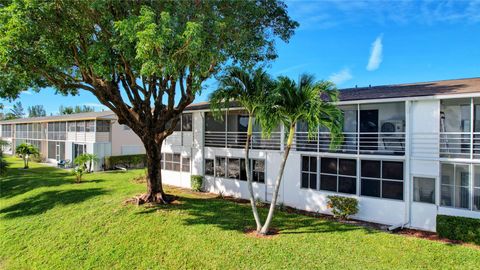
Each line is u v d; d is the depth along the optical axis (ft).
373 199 42.24
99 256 34.73
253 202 37.76
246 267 29.07
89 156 80.74
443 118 42.75
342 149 45.34
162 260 32.40
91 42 36.29
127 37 29.53
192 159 66.95
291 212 46.98
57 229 42.83
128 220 42.63
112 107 45.39
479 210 35.96
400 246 31.96
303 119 34.19
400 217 40.16
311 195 47.93
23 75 38.09
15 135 156.56
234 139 61.41
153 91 49.83
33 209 53.16
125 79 46.06
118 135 104.06
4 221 49.47
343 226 39.27
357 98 43.11
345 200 43.01
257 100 34.55
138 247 35.47
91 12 32.27
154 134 49.42
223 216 43.65
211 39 34.65
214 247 33.40
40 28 30.42
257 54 46.88
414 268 27.09
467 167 36.81
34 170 97.71
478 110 40.83
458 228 33.68
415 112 39.60
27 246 39.65
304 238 34.65
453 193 37.63
